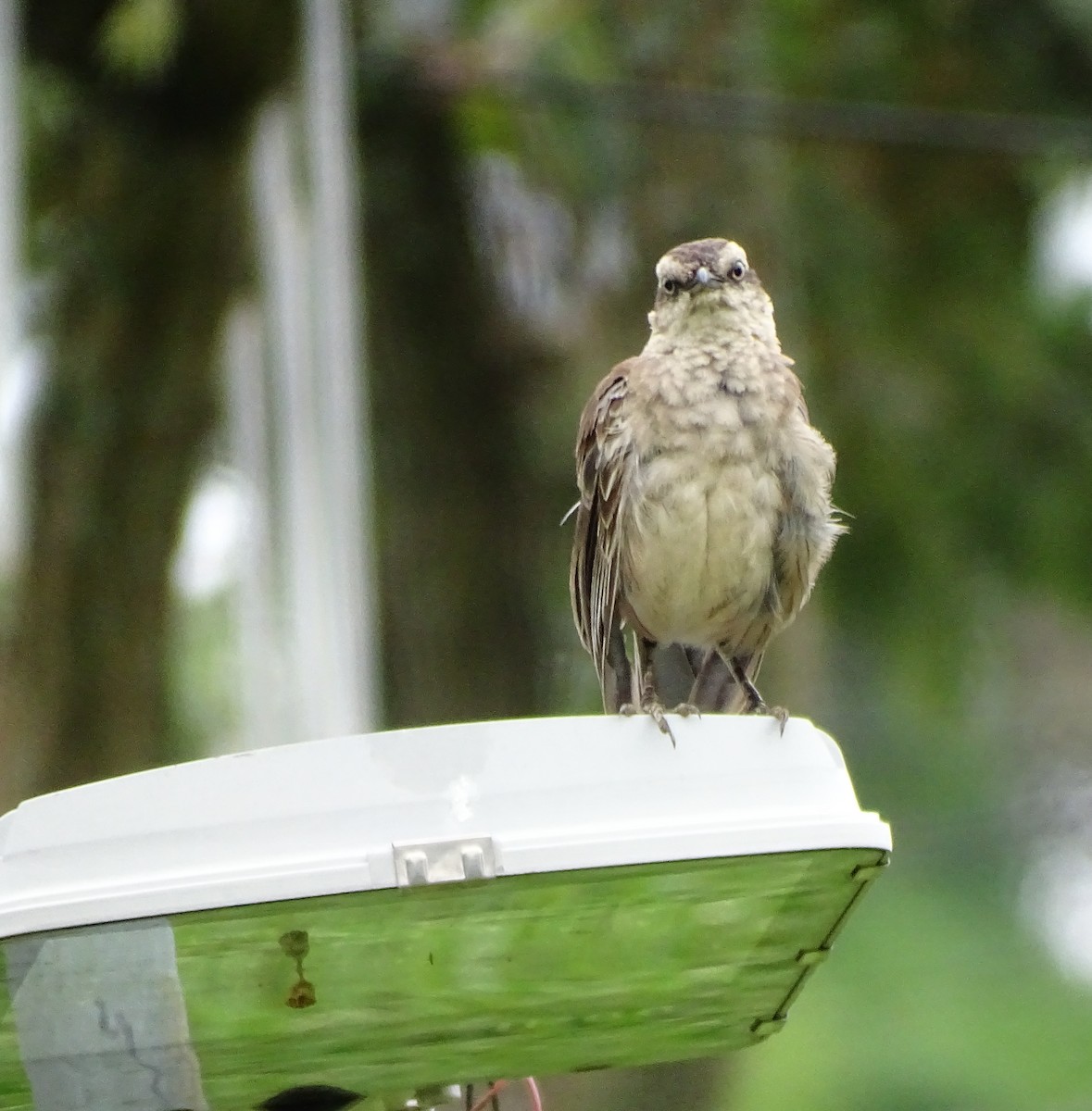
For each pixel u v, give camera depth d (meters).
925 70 15.64
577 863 4.73
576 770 4.85
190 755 12.02
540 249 15.05
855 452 15.38
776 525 8.20
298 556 11.48
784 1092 13.99
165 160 12.15
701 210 14.56
